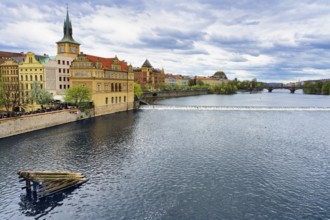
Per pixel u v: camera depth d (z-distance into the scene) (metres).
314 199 32.53
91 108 95.94
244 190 34.84
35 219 27.80
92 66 96.50
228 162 45.47
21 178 37.62
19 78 100.81
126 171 40.81
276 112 115.06
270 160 46.75
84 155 48.31
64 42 116.12
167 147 54.47
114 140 59.72
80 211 29.47
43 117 72.69
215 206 30.77
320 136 66.19
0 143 55.72
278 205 31.11
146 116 100.69
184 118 96.00
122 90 118.31
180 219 28.12
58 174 35.59
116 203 31.19
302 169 42.47
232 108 125.12
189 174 39.94
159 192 34.00
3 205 30.47
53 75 103.25
